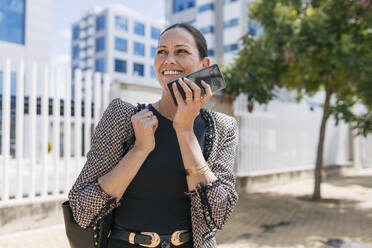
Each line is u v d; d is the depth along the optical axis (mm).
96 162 1004
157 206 1043
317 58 6152
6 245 3877
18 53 16281
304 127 10875
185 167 996
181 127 996
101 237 1046
